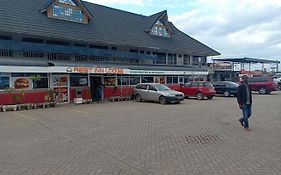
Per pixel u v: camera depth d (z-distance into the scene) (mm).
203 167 7133
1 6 24453
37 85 23141
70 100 25375
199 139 10312
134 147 9250
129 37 31641
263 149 8828
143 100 26672
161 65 33500
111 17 33844
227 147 9117
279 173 6668
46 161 7848
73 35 26266
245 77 12367
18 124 14086
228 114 16906
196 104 23516
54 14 27047
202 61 40438
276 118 15242
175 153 8453
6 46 21812
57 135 11344
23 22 24094
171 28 37219
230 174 6625
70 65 23125
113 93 28828
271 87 36062
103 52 27969
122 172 6824
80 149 9102
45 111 19250
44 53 24328
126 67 27656
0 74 21188
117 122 14367
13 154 8633
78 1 28453
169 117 15930
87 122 14453
